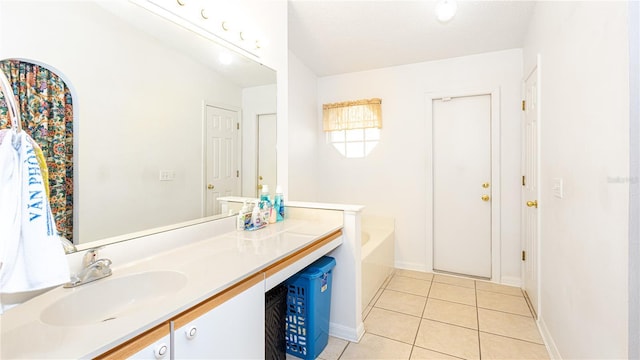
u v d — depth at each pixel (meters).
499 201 3.01
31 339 0.72
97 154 1.20
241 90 1.91
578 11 1.41
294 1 2.24
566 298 1.59
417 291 2.82
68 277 0.84
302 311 1.80
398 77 3.42
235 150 1.89
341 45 2.91
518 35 2.68
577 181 1.43
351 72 3.63
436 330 2.13
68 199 1.11
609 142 1.11
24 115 0.98
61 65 1.08
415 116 3.35
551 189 1.87
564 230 1.62
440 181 3.32
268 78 2.12
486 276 3.14
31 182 0.79
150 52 1.39
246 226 1.83
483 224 3.14
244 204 1.86
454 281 3.07
